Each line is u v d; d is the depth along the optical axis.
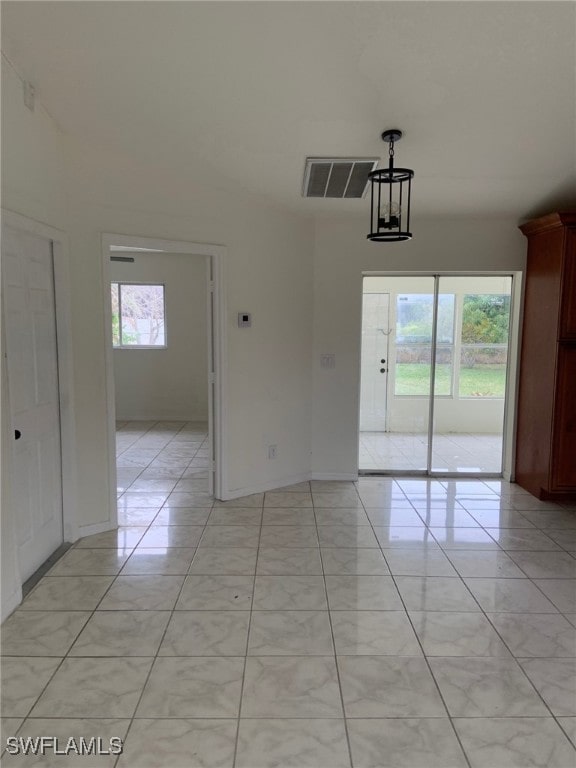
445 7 2.09
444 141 3.14
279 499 4.24
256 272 4.09
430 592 2.79
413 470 5.05
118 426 7.21
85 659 2.21
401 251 4.46
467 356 5.03
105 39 2.37
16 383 2.71
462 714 1.92
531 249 4.38
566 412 4.02
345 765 1.70
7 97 2.47
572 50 2.32
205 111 2.91
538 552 3.29
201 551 3.26
